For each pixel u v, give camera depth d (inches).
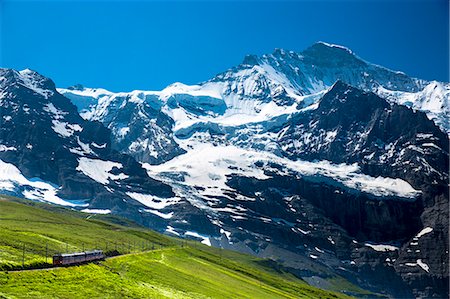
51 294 6195.9
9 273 6638.8
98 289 7012.8
